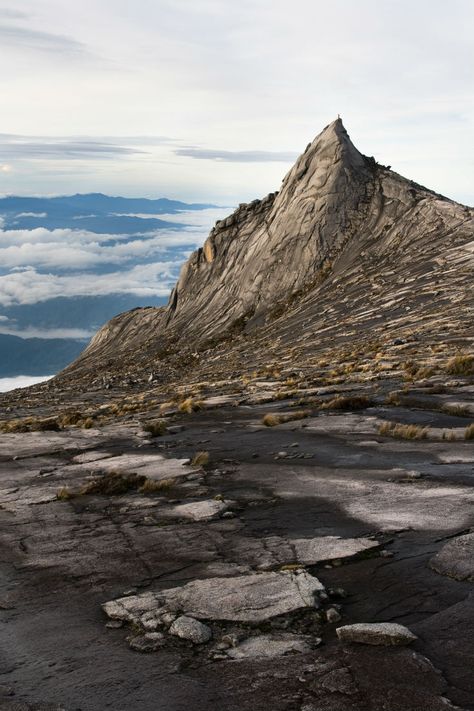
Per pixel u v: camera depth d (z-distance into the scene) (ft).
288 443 53.16
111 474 44.62
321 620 21.04
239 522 32.83
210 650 19.74
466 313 140.05
